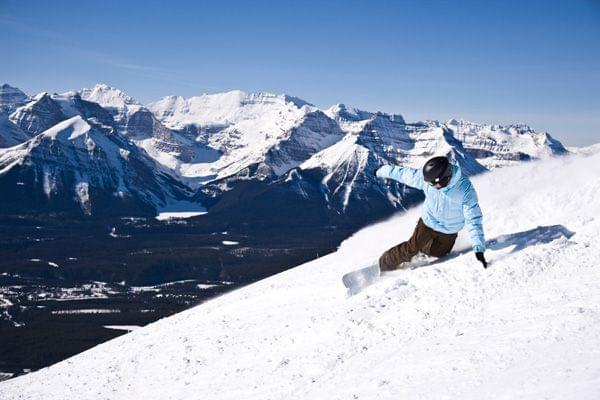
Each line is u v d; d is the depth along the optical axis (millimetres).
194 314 16297
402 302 8102
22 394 14148
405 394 5375
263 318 11148
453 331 6699
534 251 8281
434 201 8531
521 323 6227
